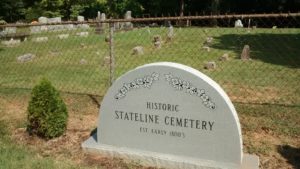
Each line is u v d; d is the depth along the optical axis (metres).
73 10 36.31
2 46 19.22
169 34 19.66
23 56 14.59
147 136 5.25
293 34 22.06
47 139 6.05
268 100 8.06
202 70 11.77
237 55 14.49
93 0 38.78
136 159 5.28
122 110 5.33
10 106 8.29
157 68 4.95
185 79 4.83
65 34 22.30
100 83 10.20
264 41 19.05
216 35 21.61
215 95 4.72
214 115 4.77
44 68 12.81
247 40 19.48
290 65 12.18
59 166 5.07
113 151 5.42
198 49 16.25
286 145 5.74
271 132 6.28
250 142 5.88
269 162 5.20
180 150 5.07
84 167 5.06
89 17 42.62
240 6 40.28
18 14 31.50
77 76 11.24
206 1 42.56
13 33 21.97
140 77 5.09
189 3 43.25
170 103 4.99
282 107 7.50
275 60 13.27
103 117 5.48
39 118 5.93
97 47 17.91
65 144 5.90
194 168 4.92
